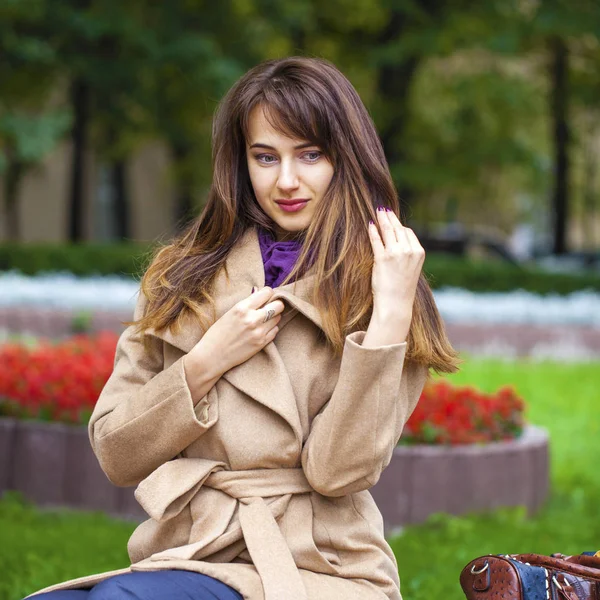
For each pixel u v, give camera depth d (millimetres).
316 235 3496
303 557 3326
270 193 3549
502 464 8320
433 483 7992
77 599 3184
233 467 3418
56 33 23047
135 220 40000
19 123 22453
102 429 3477
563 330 19359
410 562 6926
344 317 3398
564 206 30453
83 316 17719
